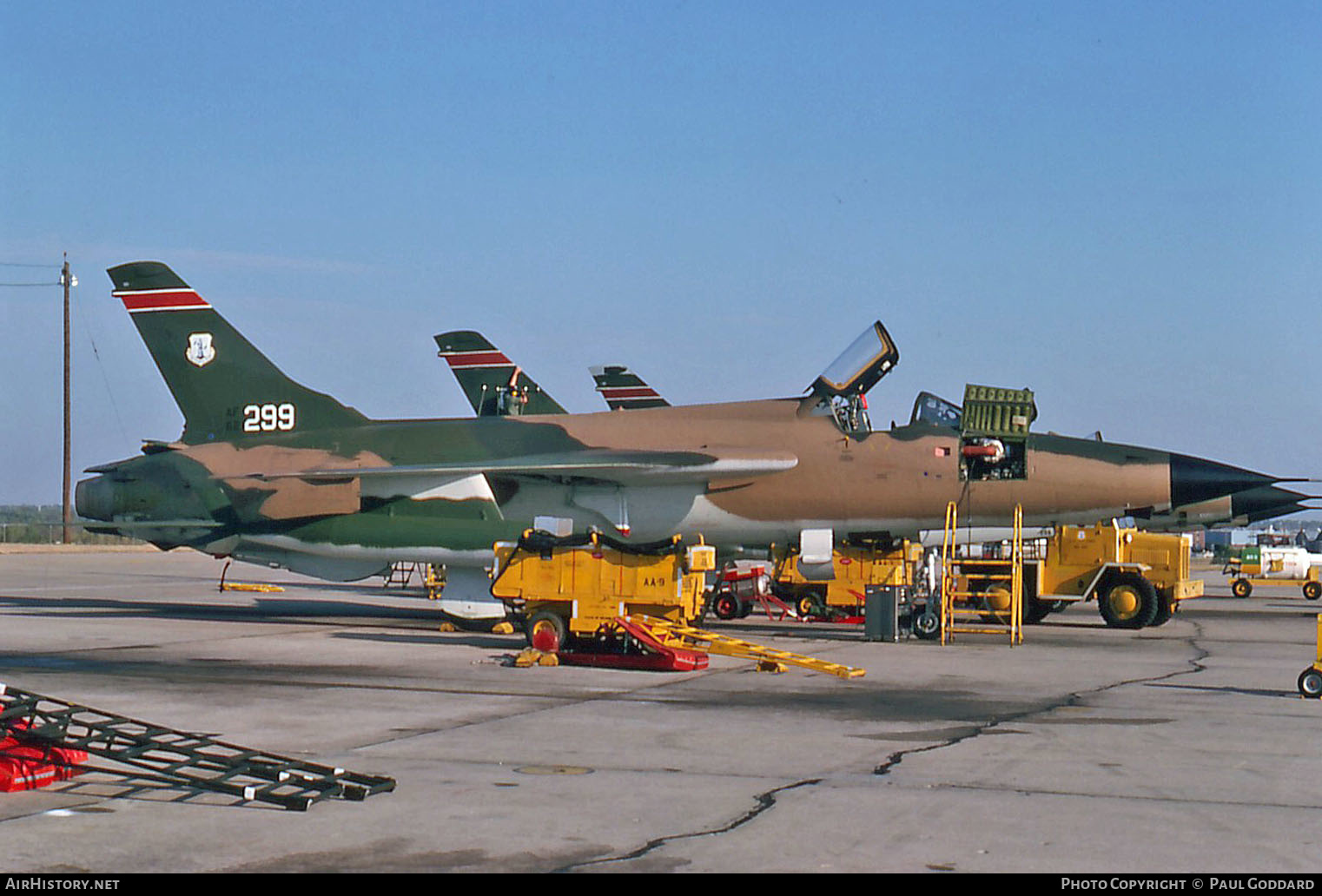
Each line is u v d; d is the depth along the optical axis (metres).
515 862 7.22
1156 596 25.08
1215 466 22.78
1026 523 23.34
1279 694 14.69
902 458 23.09
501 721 12.32
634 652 17.67
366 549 23.67
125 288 26.70
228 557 25.58
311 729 11.74
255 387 26.12
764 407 24.44
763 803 8.68
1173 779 9.58
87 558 63.59
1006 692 14.78
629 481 24.08
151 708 12.98
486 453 24.55
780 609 29.02
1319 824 8.17
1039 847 7.57
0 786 8.96
